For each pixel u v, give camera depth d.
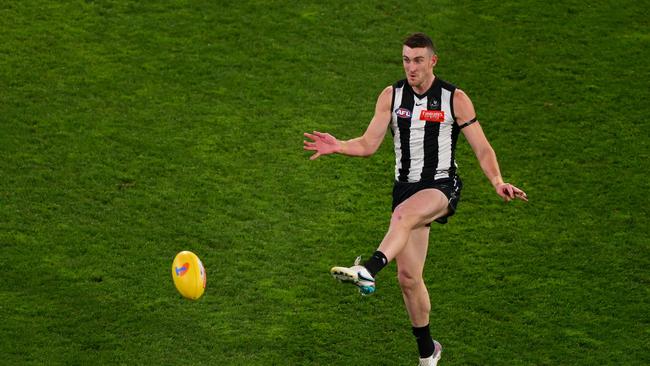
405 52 32.12
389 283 43.97
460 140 53.47
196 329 40.44
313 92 56.00
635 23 61.59
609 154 52.19
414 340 40.53
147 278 43.12
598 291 43.50
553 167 51.31
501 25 61.06
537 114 54.91
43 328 39.78
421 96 33.22
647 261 45.25
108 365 38.00
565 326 41.47
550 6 62.69
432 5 62.47
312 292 42.97
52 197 47.72
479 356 39.72
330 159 51.53
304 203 48.41
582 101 55.84
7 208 46.81
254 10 61.88
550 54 59.12
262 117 54.06
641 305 42.66
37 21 59.91
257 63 58.00
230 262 44.47
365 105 55.12
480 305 42.59
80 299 41.53
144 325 40.41
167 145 51.72
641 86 56.97
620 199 49.19
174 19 60.91
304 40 59.69
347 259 44.84
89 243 44.97
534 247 46.12
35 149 50.72
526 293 43.31
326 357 39.28
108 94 55.00
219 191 48.88
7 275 42.59
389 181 50.12
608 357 39.75
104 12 61.00
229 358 38.88
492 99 55.91
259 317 41.41
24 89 54.91
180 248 45.06
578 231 47.12
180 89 55.78
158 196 48.25
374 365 38.97
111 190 48.44
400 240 31.52
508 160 51.75
